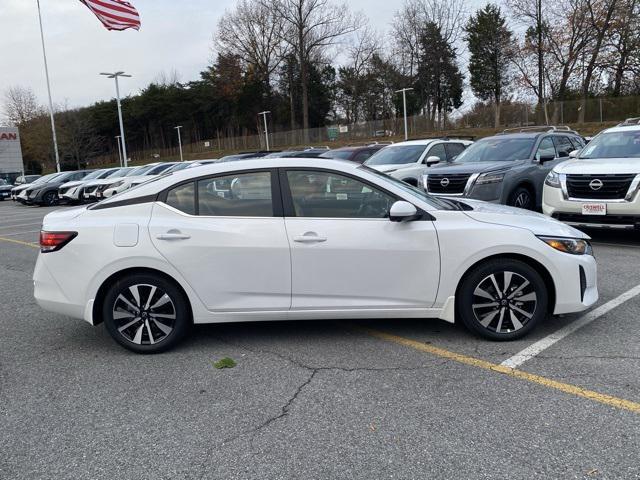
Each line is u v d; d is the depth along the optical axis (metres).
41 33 40.03
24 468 2.94
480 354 4.21
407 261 4.29
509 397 3.50
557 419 3.20
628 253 7.57
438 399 3.51
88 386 3.94
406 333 4.75
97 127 82.56
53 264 4.39
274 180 4.39
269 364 4.20
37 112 73.44
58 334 5.19
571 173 8.00
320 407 3.48
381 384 3.77
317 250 4.28
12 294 6.93
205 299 4.36
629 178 7.45
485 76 59.19
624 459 2.78
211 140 71.06
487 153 10.40
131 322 4.44
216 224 4.33
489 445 2.96
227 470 2.84
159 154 76.50
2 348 4.84
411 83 61.41
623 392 3.50
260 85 65.06
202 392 3.76
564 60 38.91
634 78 39.16
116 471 2.88
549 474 2.68
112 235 4.33
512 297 4.36
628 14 36.00
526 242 4.24
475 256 4.26
